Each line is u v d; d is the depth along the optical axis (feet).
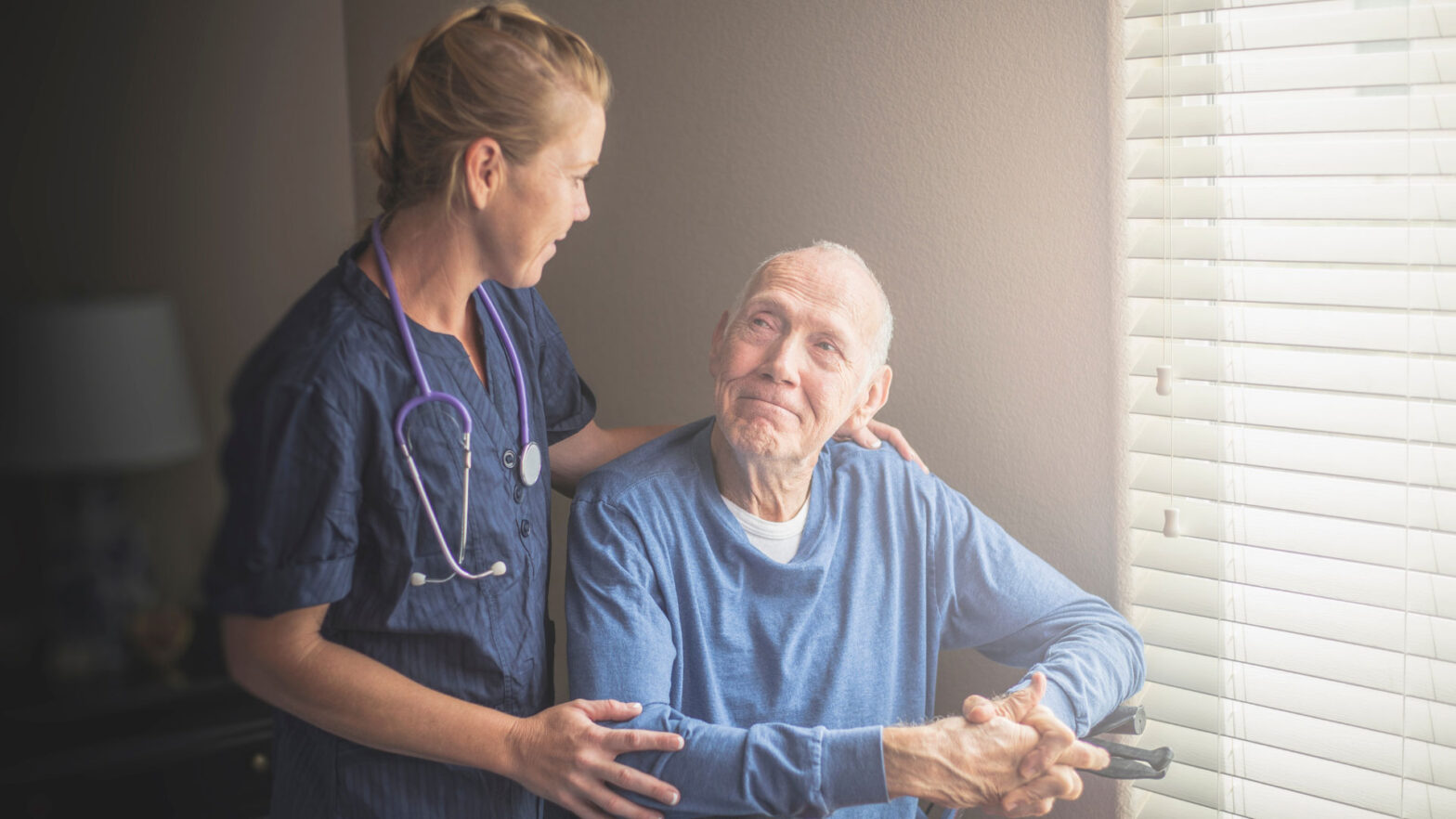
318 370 3.43
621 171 6.07
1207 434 4.57
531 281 3.79
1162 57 4.40
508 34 3.46
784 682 4.16
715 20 5.61
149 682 6.21
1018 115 4.79
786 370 4.00
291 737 3.91
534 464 4.00
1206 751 4.69
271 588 3.38
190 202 7.22
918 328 5.21
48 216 6.89
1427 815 4.29
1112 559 4.83
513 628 3.92
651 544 4.14
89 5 6.88
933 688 4.50
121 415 6.87
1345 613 4.38
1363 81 4.05
